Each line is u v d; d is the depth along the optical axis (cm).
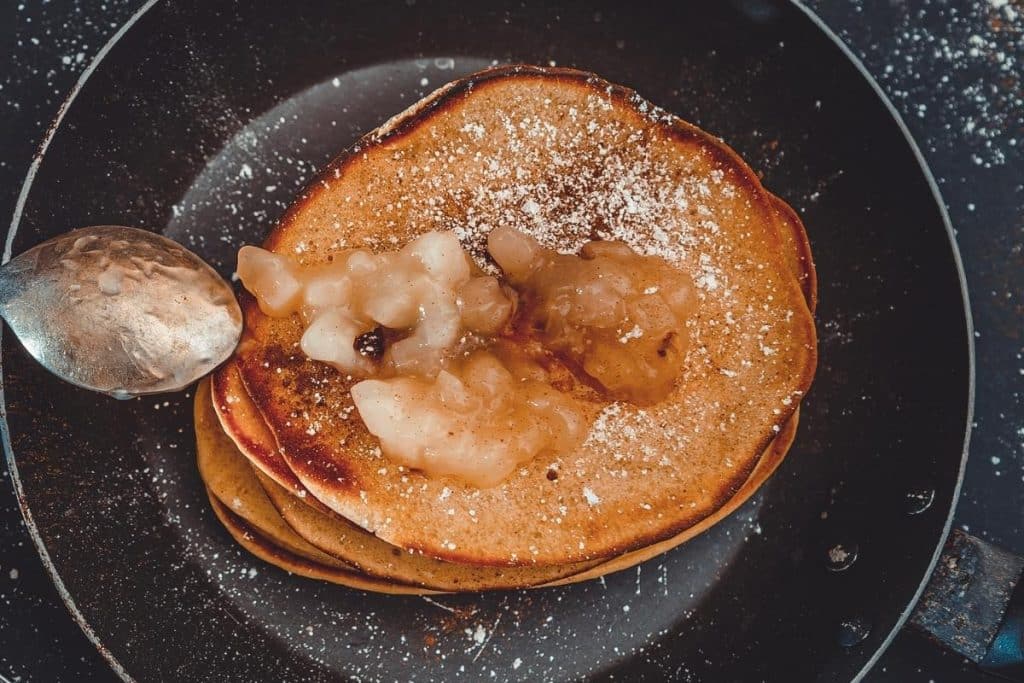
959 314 39
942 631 40
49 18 42
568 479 37
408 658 40
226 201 41
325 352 36
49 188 38
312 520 38
